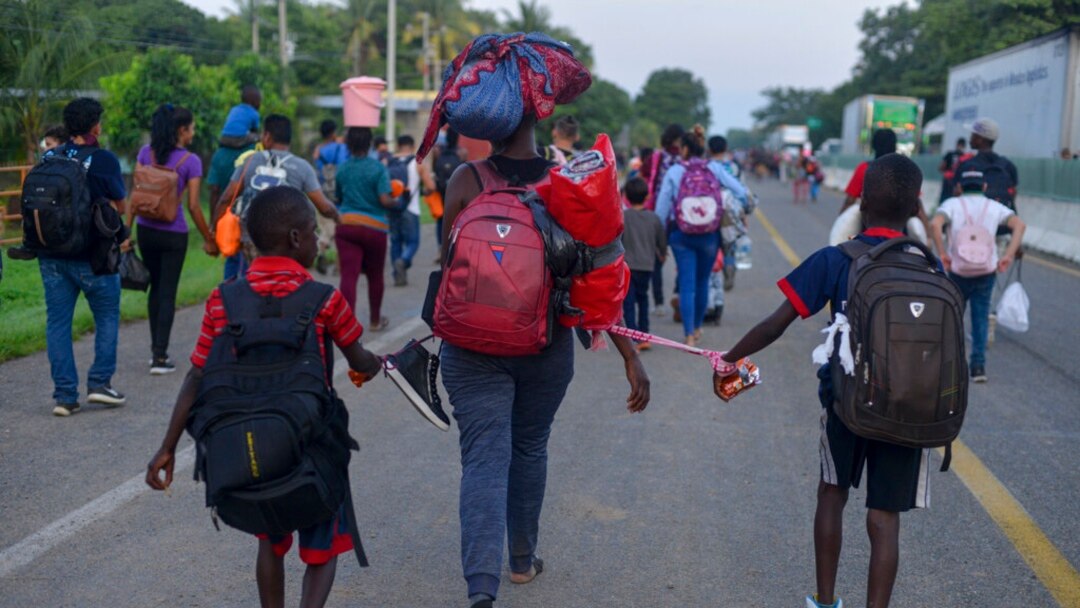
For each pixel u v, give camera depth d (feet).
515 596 13.11
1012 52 71.77
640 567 14.06
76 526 14.97
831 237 23.61
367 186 28.99
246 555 14.15
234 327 9.77
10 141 45.24
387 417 21.35
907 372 10.02
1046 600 13.14
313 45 189.57
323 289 10.26
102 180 19.62
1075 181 55.93
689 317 28.27
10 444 18.61
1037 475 18.13
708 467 18.35
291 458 9.43
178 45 78.18
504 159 12.09
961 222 24.39
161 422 20.21
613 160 11.16
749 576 13.82
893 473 10.79
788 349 29.14
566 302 11.39
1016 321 25.76
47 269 19.84
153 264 23.63
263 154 22.95
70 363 20.31
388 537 14.89
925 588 13.46
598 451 19.22
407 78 238.27
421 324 31.45
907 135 129.08
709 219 27.12
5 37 44.24
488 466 11.32
